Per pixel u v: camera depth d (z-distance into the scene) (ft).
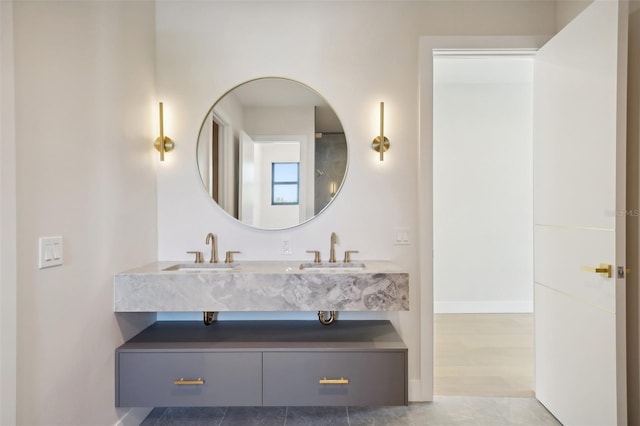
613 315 5.01
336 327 6.70
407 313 7.17
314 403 5.70
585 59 5.58
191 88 7.25
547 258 6.66
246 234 7.30
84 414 4.93
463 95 13.00
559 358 6.29
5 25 3.64
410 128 7.20
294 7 7.23
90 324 5.07
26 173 3.97
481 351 9.48
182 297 5.66
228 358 5.68
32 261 4.03
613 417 5.03
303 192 7.27
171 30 7.22
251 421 6.39
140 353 5.68
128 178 6.13
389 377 5.69
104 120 5.43
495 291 13.00
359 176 7.23
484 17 7.11
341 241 7.24
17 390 3.83
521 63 11.21
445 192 12.98
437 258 13.00
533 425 6.24
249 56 7.24
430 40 7.05
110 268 5.57
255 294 5.68
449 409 6.75
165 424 6.28
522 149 12.96
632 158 5.34
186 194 7.27
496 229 12.98
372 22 7.20
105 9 5.46
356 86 7.22
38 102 4.17
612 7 5.01
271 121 7.25
